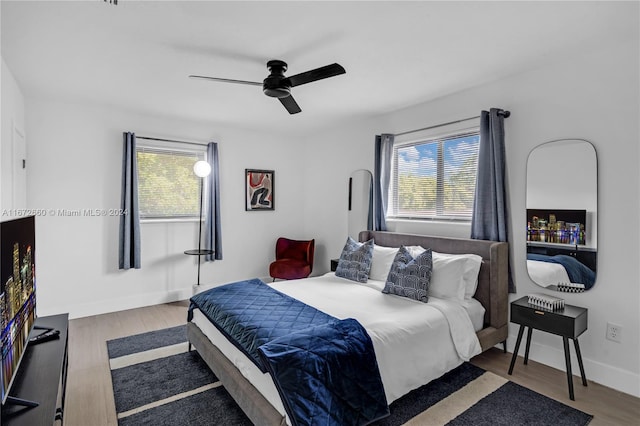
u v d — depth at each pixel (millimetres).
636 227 2316
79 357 2877
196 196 4691
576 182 2584
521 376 2568
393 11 1949
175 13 1972
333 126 4855
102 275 3998
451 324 2475
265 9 1930
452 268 2857
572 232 2607
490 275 2891
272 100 3621
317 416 1584
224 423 2027
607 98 2430
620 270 2387
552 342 2732
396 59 2594
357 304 2648
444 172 3580
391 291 2910
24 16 1992
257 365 1847
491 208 3039
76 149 3799
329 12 1962
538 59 2605
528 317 2537
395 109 3951
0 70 2508
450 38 2270
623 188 2367
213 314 2486
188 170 4621
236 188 5012
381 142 4035
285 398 1584
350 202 4734
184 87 3223
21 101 3314
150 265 4324
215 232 4750
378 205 4059
